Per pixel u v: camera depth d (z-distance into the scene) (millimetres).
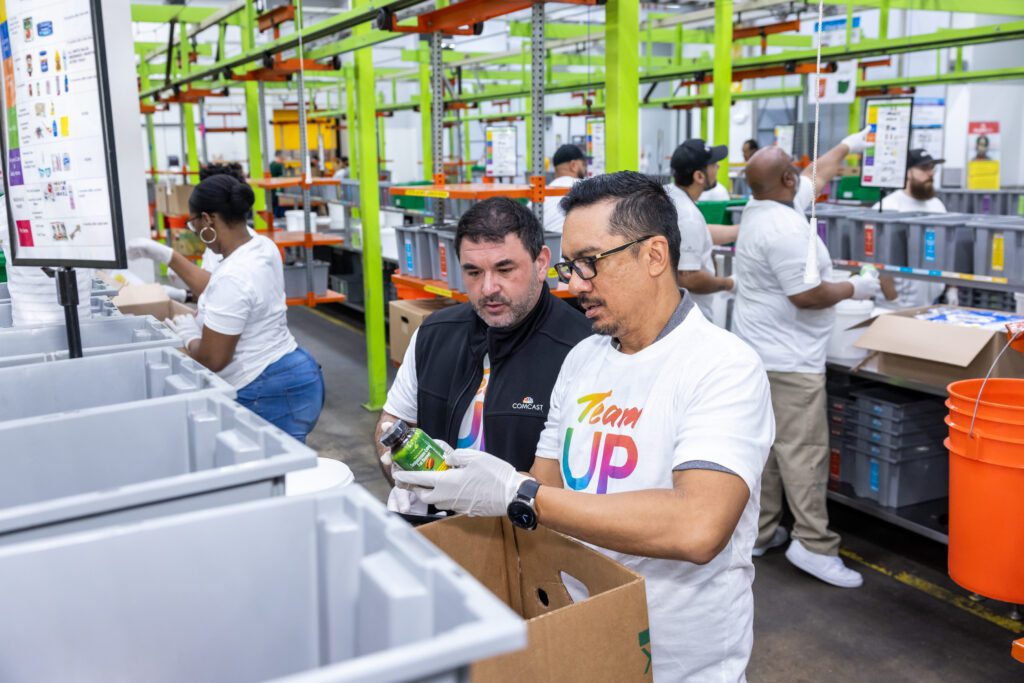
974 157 10734
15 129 1316
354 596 729
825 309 3123
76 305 1355
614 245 1325
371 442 4977
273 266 2992
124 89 3688
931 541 3643
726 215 5242
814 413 3162
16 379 1276
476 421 1874
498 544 1345
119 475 1071
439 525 1279
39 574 665
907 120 3861
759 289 3166
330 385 6207
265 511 739
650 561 1327
